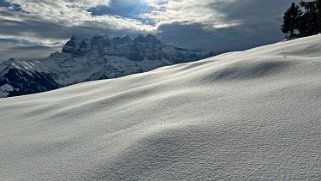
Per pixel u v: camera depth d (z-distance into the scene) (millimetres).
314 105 5535
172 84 10508
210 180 3906
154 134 5598
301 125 4848
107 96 11492
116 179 4445
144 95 9867
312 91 6254
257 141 4621
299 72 8141
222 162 4246
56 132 7797
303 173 3646
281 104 5941
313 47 11734
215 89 8414
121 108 8758
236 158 4270
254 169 3928
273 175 3723
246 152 4371
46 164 5590
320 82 6727
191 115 6484
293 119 5125
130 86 14250
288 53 11797
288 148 4254
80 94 14727
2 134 8672
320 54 10602
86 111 9422
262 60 10172
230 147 4602
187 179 4047
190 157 4559
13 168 5699
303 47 12211
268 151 4281
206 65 14406
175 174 4223
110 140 6090
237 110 6152
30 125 9258
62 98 14430
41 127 8695
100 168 4855
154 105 7984
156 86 10805
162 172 4344
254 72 9211
